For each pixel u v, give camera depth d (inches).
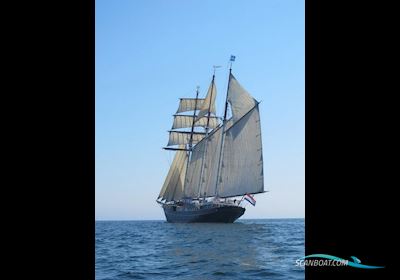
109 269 961.5
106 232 2935.5
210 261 1093.1
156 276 852.0
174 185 3597.4
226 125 3024.1
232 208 3026.6
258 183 2736.2
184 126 3644.2
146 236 2321.6
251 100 2797.7
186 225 3248.0
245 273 865.5
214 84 3469.5
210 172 3159.5
